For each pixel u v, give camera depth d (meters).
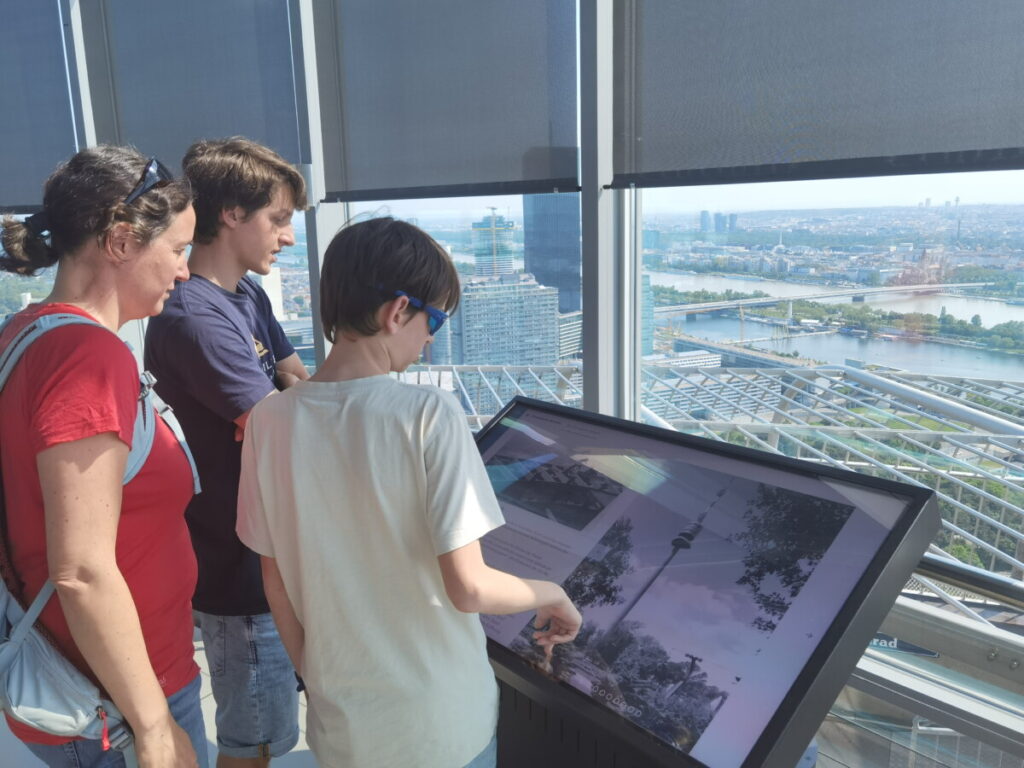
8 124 3.95
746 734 1.01
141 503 1.20
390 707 1.03
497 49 2.49
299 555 1.03
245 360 1.61
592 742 1.24
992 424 1.81
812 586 1.11
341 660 1.04
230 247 1.68
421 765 1.04
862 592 1.05
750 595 1.16
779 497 1.26
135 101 3.58
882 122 1.76
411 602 1.01
